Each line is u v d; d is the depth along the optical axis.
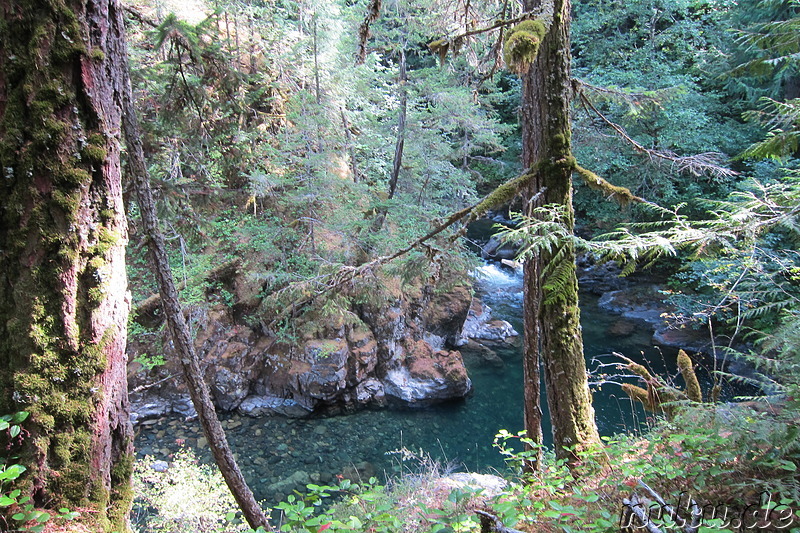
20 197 2.52
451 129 11.54
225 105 5.96
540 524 3.08
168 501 5.95
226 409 9.46
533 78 4.11
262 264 10.33
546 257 4.25
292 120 10.30
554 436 4.48
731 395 9.12
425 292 11.34
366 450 8.53
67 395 2.63
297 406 9.58
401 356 10.35
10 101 2.50
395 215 10.15
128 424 2.97
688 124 11.98
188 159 7.09
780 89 11.32
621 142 12.80
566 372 4.31
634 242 3.22
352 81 11.52
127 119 3.09
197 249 9.43
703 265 10.25
